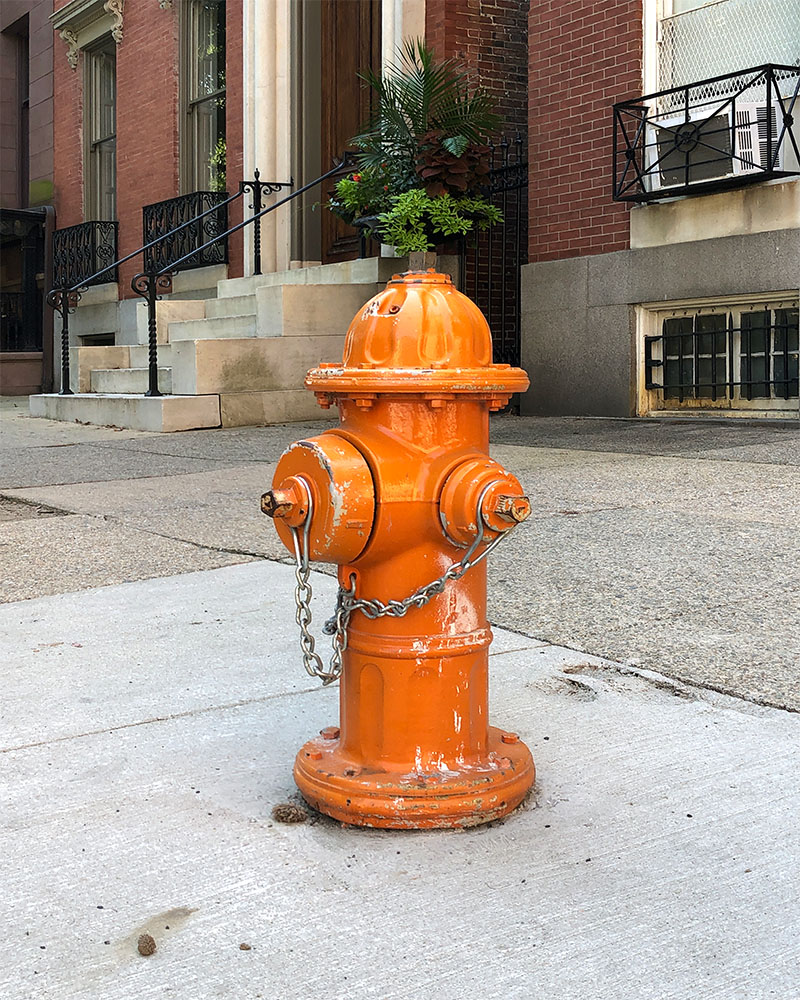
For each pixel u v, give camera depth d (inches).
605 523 230.7
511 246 517.3
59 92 797.2
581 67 434.3
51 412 542.6
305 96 574.2
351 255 566.3
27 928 87.4
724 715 128.5
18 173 879.1
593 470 301.0
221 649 158.7
